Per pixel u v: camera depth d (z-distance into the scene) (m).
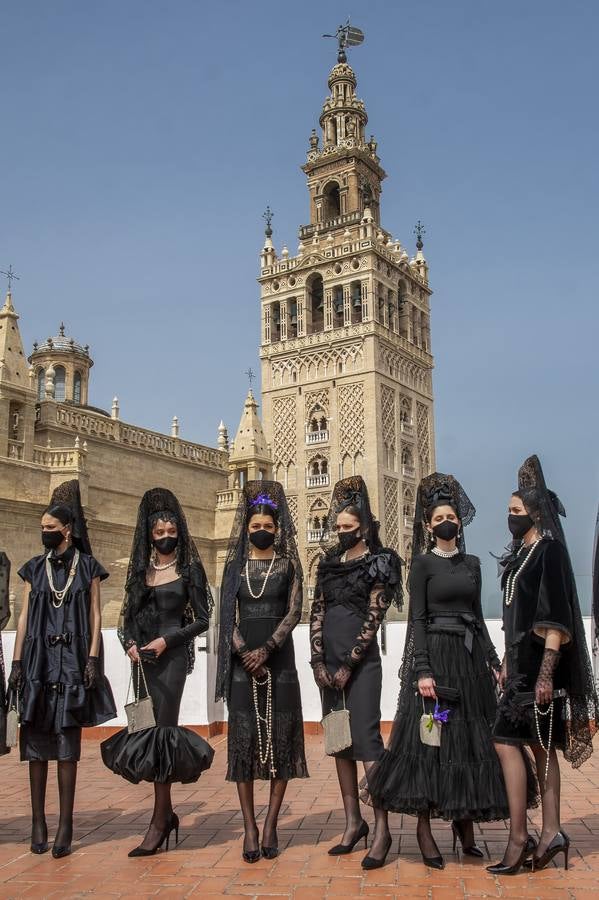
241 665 8.04
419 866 7.32
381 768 7.45
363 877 7.02
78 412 39.91
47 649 8.31
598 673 8.07
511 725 7.18
